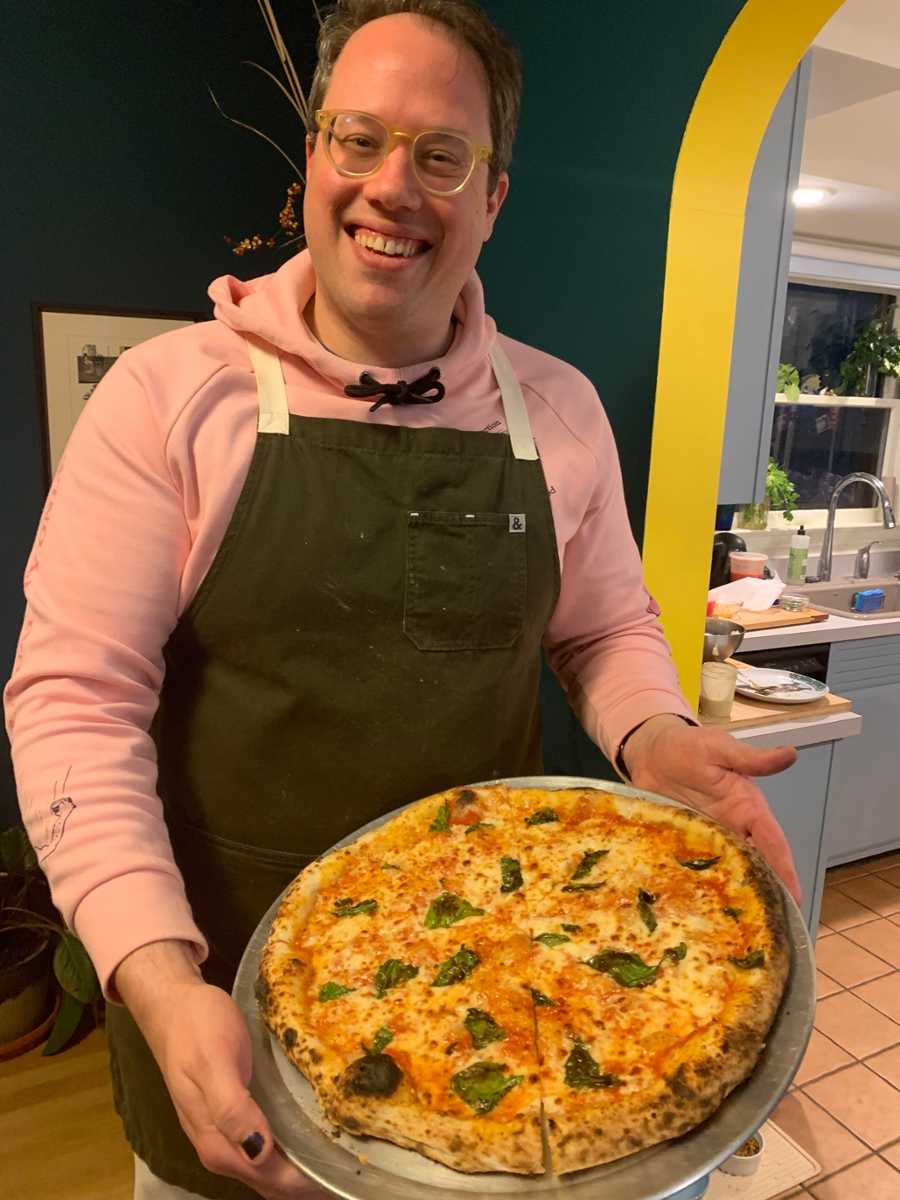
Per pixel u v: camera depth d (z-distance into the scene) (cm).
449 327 105
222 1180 99
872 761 316
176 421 86
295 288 97
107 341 219
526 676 107
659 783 103
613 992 78
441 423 97
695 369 170
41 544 87
